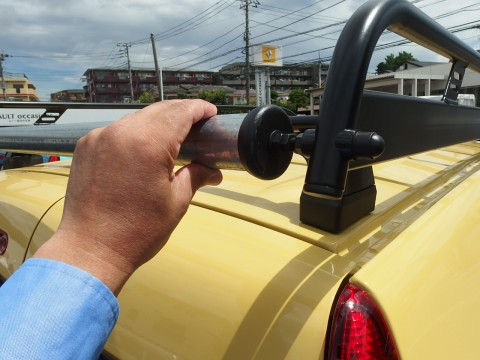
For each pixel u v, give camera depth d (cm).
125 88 10631
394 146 121
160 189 69
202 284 112
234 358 103
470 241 148
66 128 145
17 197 183
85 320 61
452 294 122
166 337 115
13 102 228
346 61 99
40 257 65
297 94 5784
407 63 5597
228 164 83
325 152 95
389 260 110
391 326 96
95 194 67
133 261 68
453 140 172
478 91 1430
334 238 116
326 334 96
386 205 144
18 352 56
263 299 104
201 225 128
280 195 150
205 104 83
